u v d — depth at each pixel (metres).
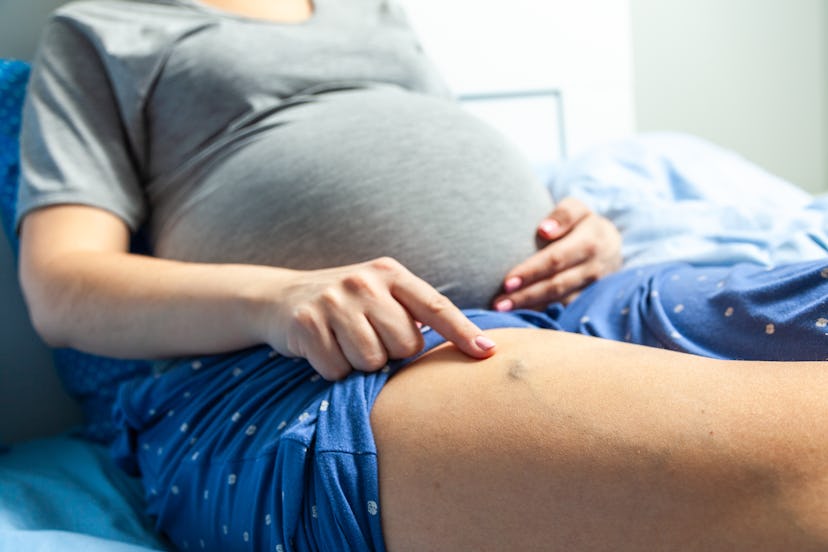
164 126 0.75
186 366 0.59
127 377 0.82
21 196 0.70
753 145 1.79
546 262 0.68
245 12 0.86
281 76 0.77
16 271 0.87
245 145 0.71
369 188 0.65
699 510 0.34
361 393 0.45
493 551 0.38
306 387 0.50
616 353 0.44
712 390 0.38
